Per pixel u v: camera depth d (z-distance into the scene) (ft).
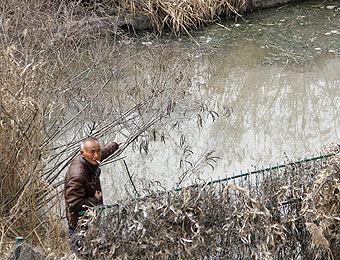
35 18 39.04
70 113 40.57
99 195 24.66
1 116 27.07
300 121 41.19
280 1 65.26
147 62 46.80
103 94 40.04
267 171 24.62
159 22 59.52
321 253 24.66
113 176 35.50
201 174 34.94
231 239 22.98
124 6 57.72
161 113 38.06
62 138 38.09
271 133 39.78
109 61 42.50
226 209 22.76
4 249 24.09
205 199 22.58
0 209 26.99
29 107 27.61
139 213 21.98
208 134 39.73
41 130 30.25
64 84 37.32
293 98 44.65
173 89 39.34
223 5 61.98
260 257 22.82
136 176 35.24
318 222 24.40
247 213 22.74
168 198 22.22
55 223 27.55
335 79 47.21
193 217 22.36
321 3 65.82
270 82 47.42
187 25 58.44
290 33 57.47
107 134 39.17
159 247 22.02
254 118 41.88
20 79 28.17
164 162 36.70
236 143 38.58
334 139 38.70
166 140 39.01
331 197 23.75
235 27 59.93
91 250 21.76
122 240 21.84
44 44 36.01
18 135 27.86
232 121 41.42
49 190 27.27
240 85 47.11
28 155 26.91
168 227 22.15
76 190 23.75
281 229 23.24
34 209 26.50
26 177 27.09
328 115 41.88
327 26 58.85
